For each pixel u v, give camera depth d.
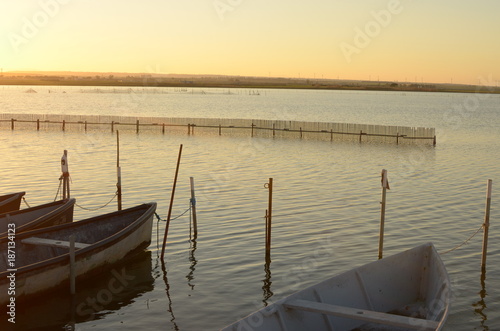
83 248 13.07
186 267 14.32
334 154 35.75
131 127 50.53
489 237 16.67
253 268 14.16
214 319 11.35
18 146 37.97
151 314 11.61
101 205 20.59
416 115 91.81
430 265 11.25
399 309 10.76
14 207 17.45
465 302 12.10
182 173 27.75
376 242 16.14
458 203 21.16
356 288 10.31
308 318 9.41
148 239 15.62
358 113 97.25
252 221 18.41
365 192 23.22
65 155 18.34
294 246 15.80
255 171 28.66
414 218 18.83
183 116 79.25
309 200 21.56
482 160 33.50
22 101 130.62
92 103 123.44
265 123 47.06
